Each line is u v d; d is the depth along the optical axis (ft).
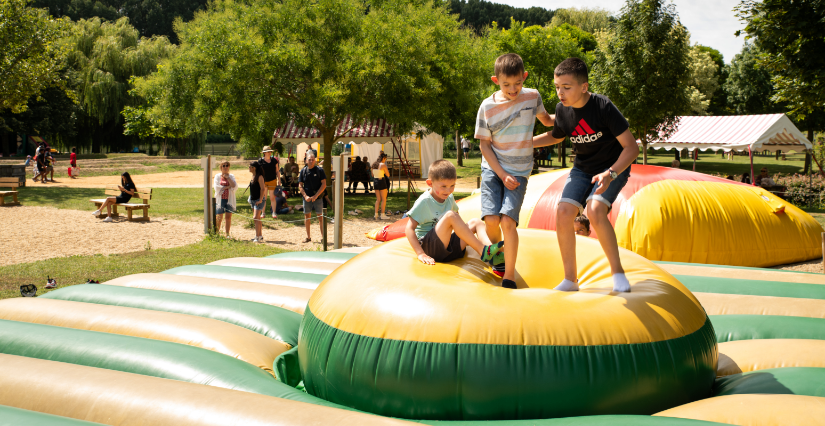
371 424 8.09
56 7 203.00
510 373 8.81
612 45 77.36
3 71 68.49
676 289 10.98
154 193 69.21
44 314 15.60
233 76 53.36
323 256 24.04
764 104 161.07
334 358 9.98
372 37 58.34
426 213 11.81
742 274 19.72
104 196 63.31
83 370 10.73
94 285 18.72
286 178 64.64
